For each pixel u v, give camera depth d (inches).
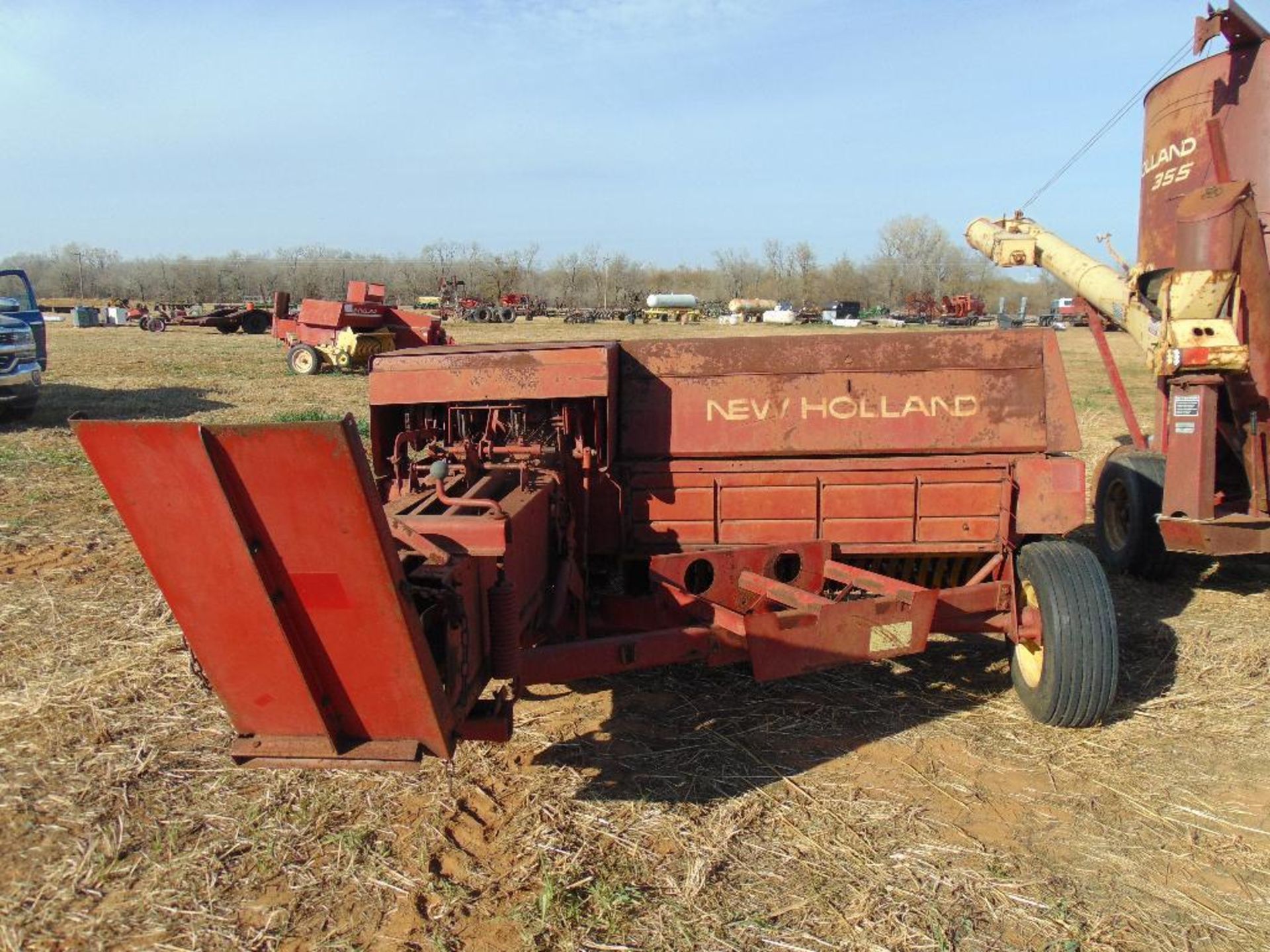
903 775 176.2
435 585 127.3
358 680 127.0
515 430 203.2
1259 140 257.0
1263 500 251.6
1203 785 174.4
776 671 175.2
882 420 211.9
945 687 218.8
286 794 165.9
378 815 159.8
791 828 157.5
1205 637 249.1
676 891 140.0
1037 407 212.2
